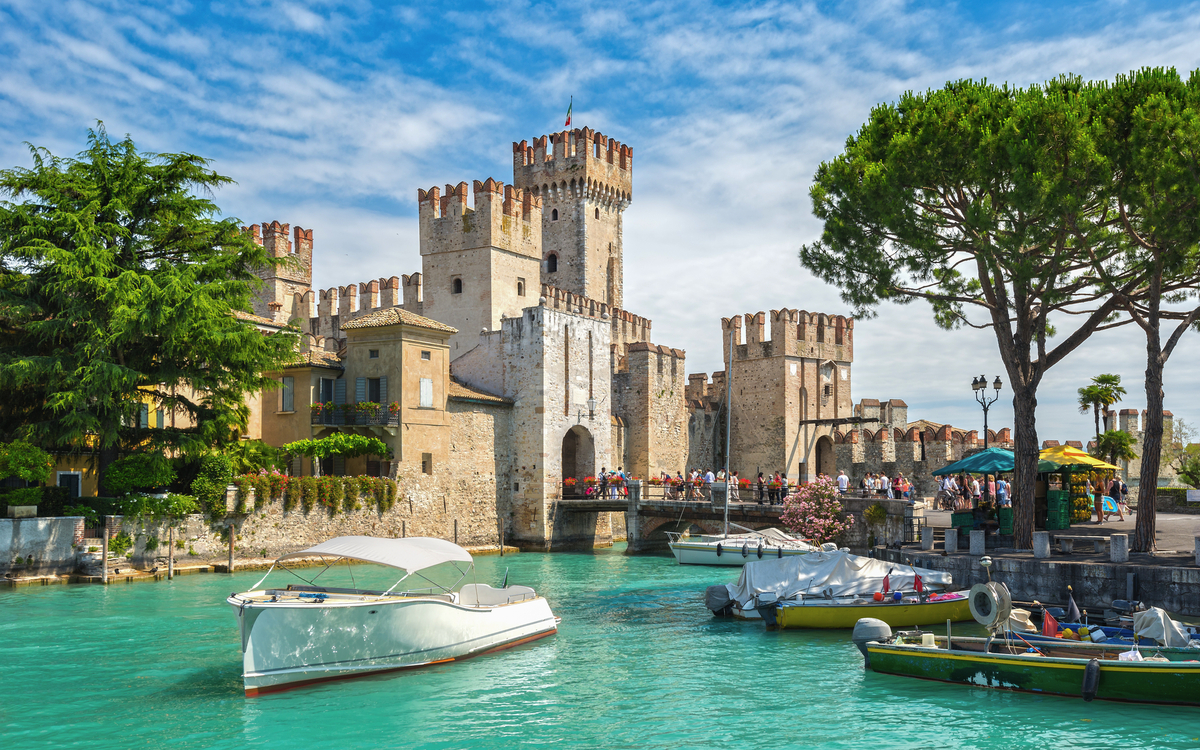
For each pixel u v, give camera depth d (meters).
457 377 61.66
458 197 63.25
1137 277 30.16
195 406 42.03
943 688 20.27
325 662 20.72
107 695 19.83
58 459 40.62
